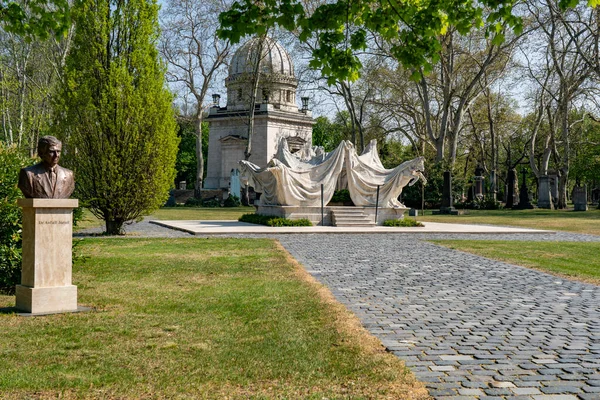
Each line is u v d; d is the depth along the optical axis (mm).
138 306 8711
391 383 5402
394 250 17297
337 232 23734
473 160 74875
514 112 70625
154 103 20391
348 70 9828
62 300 8430
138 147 20156
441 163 54219
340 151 29172
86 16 19984
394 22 9664
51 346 6559
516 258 15570
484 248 18156
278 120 74750
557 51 47781
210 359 6090
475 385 5398
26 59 43125
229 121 77312
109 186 20094
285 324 7578
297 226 26531
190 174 90562
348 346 6562
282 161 29469
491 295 10016
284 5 9031
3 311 8336
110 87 19469
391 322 7871
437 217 39656
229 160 77562
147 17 20609
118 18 20281
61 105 19656
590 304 9289
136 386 5297
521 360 6184
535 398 5094
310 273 12375
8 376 5516
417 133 61656
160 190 20891
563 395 5172
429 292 10242
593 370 5863
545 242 20578
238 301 9078
